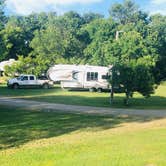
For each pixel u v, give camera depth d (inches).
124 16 4931.1
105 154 538.3
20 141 694.5
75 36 3850.9
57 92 1883.6
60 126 876.6
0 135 756.6
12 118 993.5
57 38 3302.2
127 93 1385.3
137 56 2588.6
